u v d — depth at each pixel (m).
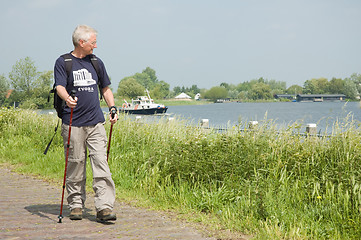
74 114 4.15
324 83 169.12
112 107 4.42
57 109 4.22
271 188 5.02
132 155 7.32
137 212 4.79
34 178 6.98
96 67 4.34
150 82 191.25
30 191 5.86
